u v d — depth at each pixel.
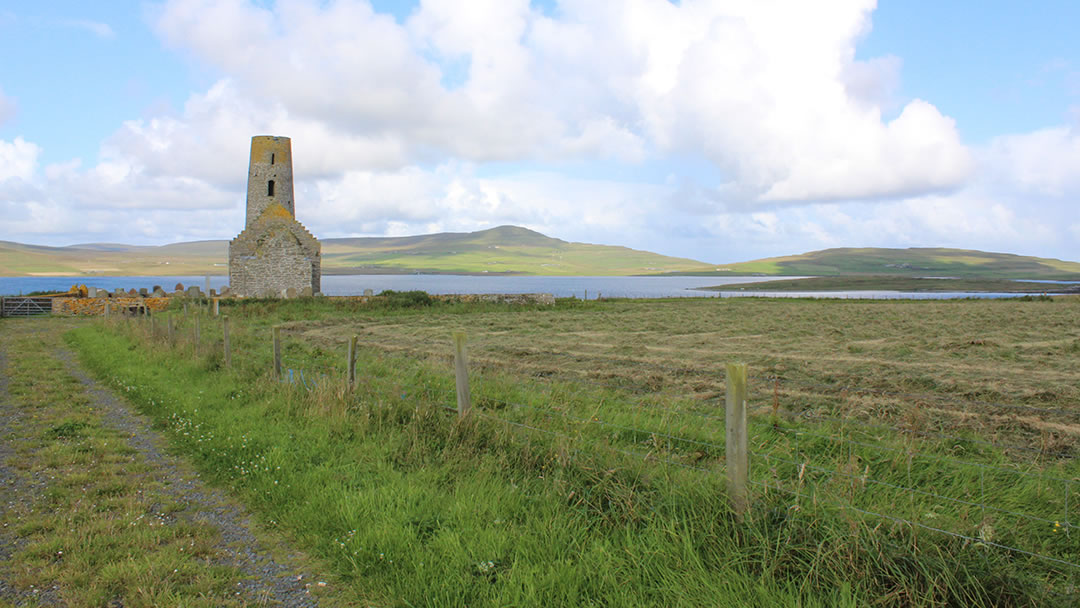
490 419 8.04
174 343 18.84
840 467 6.25
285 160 57.72
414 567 5.00
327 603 4.71
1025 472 6.50
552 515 5.73
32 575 5.06
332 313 38.25
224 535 5.95
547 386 12.47
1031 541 4.97
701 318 35.25
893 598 4.11
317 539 5.70
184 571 5.14
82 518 6.30
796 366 15.57
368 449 8.04
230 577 5.10
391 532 5.53
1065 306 50.16
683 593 4.38
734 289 190.12
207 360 15.36
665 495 5.64
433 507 6.11
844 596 4.11
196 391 12.52
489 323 32.22
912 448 7.23
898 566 4.34
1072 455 7.59
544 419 8.73
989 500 5.97
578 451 6.84
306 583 5.03
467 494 6.32
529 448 7.14
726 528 5.02
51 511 6.52
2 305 41.88
